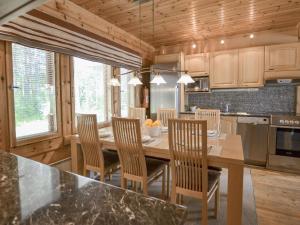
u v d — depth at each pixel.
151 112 4.58
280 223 2.00
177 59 4.43
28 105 2.52
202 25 3.67
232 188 1.71
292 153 3.30
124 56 3.94
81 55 3.00
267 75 3.76
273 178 3.08
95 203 0.75
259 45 3.99
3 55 2.20
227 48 4.33
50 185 0.90
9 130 2.26
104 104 3.77
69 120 3.00
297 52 3.53
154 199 0.78
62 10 2.71
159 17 3.31
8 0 1.16
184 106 4.62
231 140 2.30
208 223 2.01
